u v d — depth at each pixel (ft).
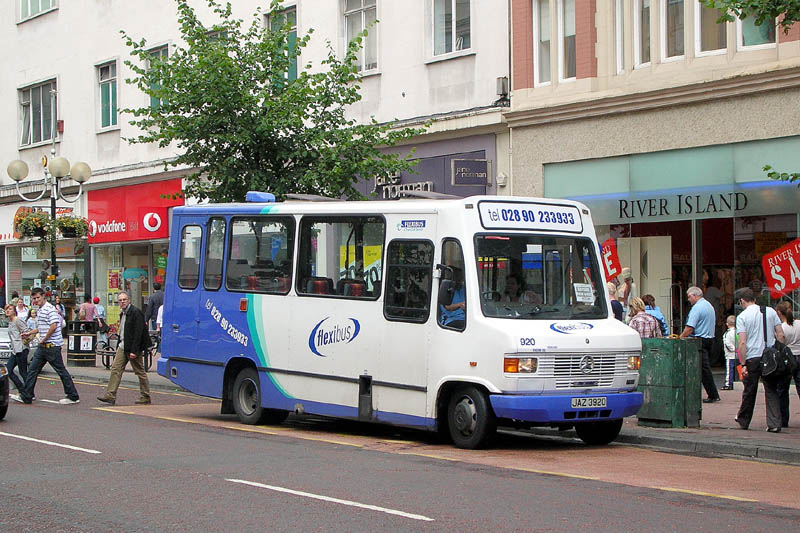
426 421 41.34
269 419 49.70
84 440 42.04
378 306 43.68
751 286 59.52
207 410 57.11
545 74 69.62
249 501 28.86
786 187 57.00
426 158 76.38
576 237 43.01
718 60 59.93
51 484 31.63
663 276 63.36
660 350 45.93
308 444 41.81
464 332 40.14
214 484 31.55
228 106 63.10
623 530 25.46
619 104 64.39
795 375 45.32
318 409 46.01
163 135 63.57
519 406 38.58
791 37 56.70
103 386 72.74
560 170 68.13
